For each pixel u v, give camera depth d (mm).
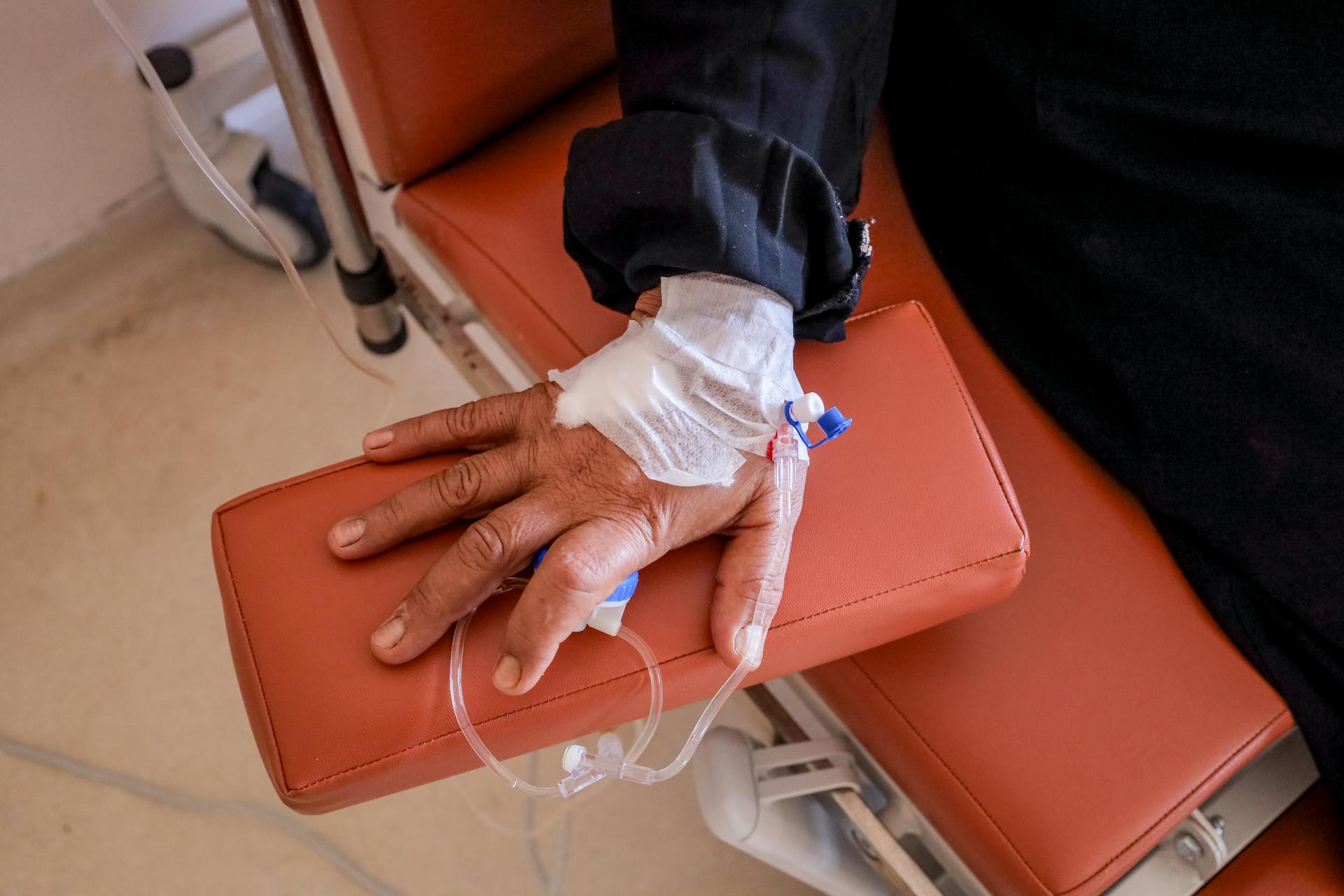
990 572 697
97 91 1181
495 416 693
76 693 1250
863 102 791
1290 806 848
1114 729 766
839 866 980
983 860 763
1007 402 875
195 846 1199
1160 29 732
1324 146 701
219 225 1317
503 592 662
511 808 1231
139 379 1396
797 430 664
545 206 898
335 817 1217
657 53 713
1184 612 805
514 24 831
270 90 1330
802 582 678
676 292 695
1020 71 800
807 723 994
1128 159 766
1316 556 760
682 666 656
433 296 1135
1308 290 732
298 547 669
